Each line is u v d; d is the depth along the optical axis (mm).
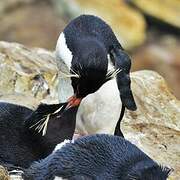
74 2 42906
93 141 10984
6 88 16203
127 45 42156
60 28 41469
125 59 13273
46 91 16375
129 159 10578
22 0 42562
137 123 15312
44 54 18406
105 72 12289
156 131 15070
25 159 12289
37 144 12266
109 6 43781
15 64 16938
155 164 10508
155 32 44781
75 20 13516
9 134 12422
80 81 12211
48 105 12227
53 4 42969
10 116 12594
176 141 14758
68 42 13055
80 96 12359
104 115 13156
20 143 12359
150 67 40812
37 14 41969
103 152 10797
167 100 16562
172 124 15805
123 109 13430
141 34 42844
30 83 16391
